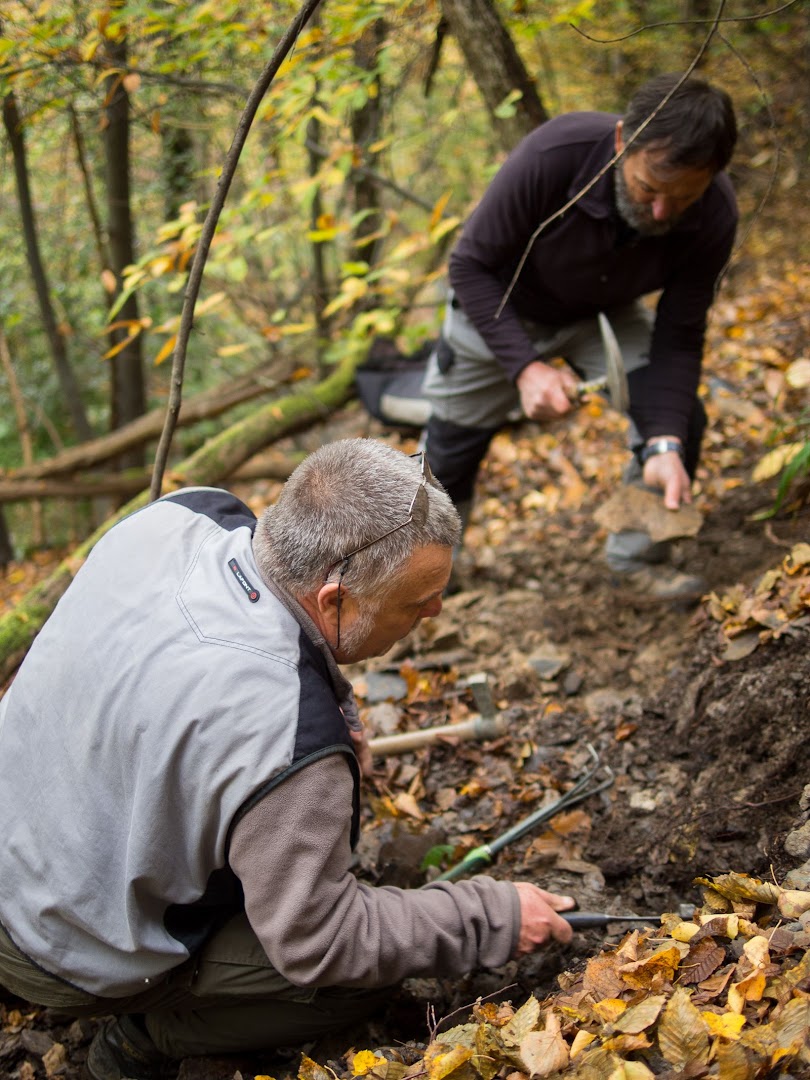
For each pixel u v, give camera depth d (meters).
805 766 2.07
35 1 3.60
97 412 8.25
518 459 4.68
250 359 7.53
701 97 2.21
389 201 7.06
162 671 1.57
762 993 1.39
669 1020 1.32
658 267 2.70
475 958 1.78
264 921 1.57
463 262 2.80
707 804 2.18
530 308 2.90
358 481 1.58
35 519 7.19
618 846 2.29
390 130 5.38
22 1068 2.08
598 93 6.91
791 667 2.26
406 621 1.67
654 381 2.83
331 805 1.55
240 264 3.42
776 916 1.62
